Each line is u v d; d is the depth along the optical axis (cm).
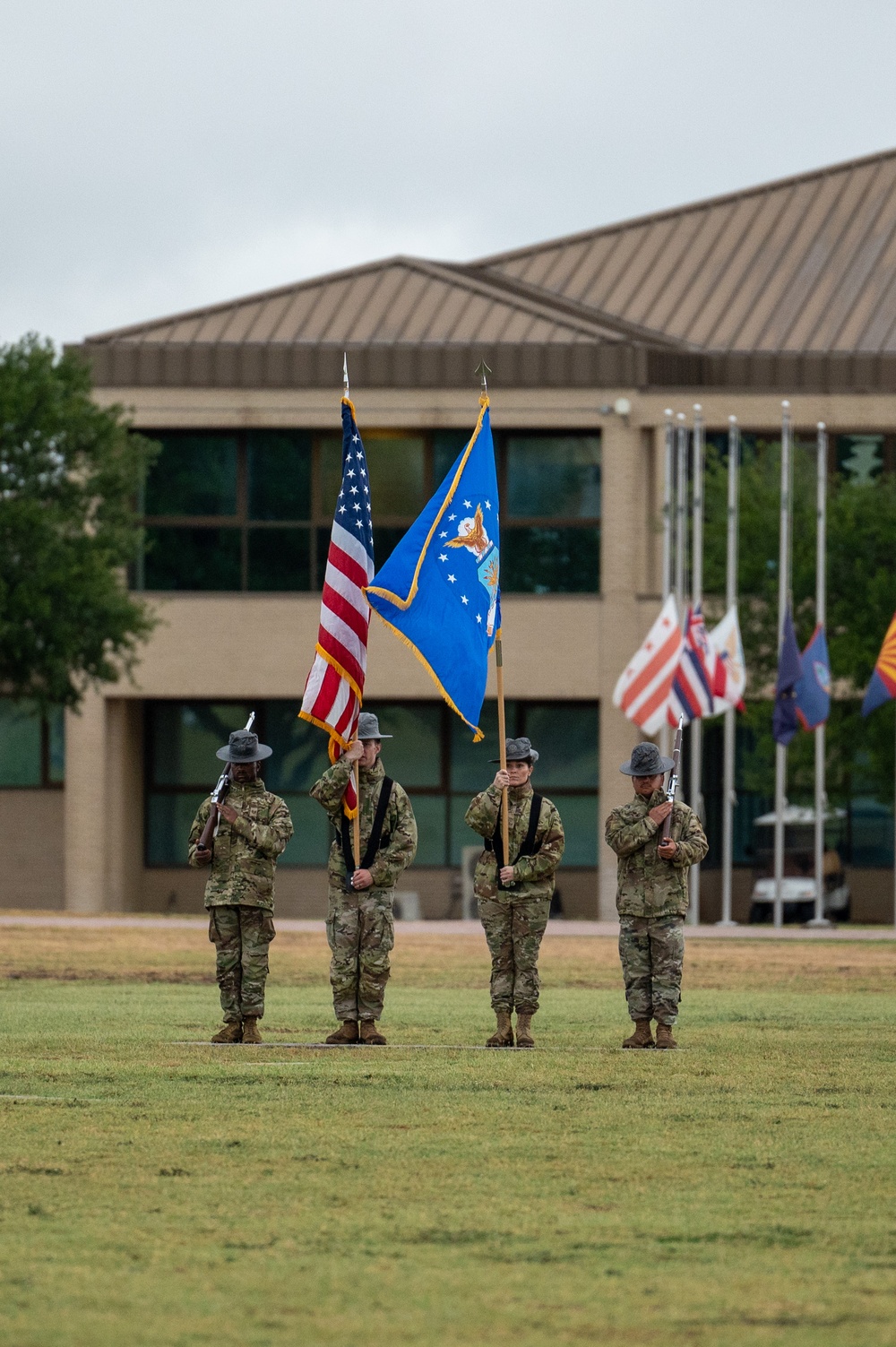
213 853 4019
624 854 3991
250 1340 1858
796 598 11831
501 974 4006
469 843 13275
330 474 12912
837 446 12938
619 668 12575
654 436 12706
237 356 12762
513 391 12625
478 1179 2611
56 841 13362
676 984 3994
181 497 12975
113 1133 2938
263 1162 2719
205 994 5497
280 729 13375
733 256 13975
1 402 10431
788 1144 2864
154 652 12812
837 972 6725
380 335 12850
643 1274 2116
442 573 4134
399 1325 1909
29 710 12788
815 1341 1858
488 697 12838
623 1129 2988
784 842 12694
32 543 10406
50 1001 5216
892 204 14025
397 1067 3628
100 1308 1970
